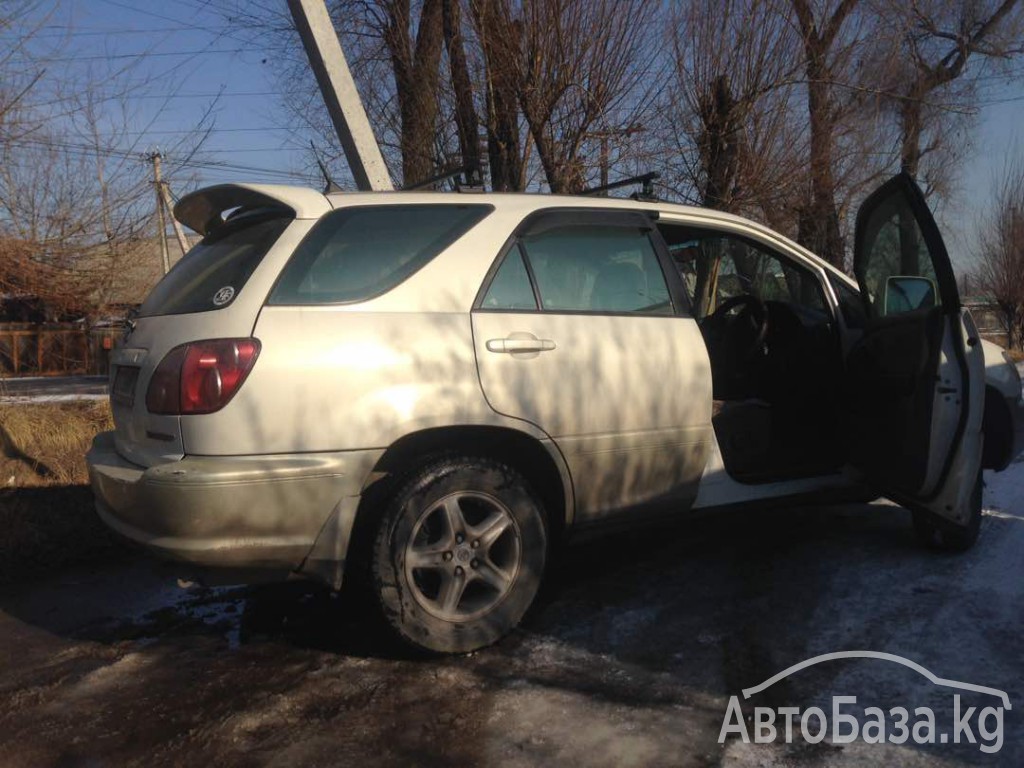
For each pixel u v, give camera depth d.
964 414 3.98
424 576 3.63
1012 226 33.38
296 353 3.18
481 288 3.58
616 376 3.76
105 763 2.81
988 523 5.12
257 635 3.88
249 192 3.62
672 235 4.68
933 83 14.81
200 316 3.30
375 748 2.84
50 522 5.52
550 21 8.19
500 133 8.67
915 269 4.34
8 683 3.43
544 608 4.01
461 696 3.18
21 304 8.38
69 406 7.42
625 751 2.76
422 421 3.32
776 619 3.78
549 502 3.81
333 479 3.19
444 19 8.84
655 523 4.03
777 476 4.38
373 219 3.54
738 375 4.98
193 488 3.03
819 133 10.48
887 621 3.69
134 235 8.04
